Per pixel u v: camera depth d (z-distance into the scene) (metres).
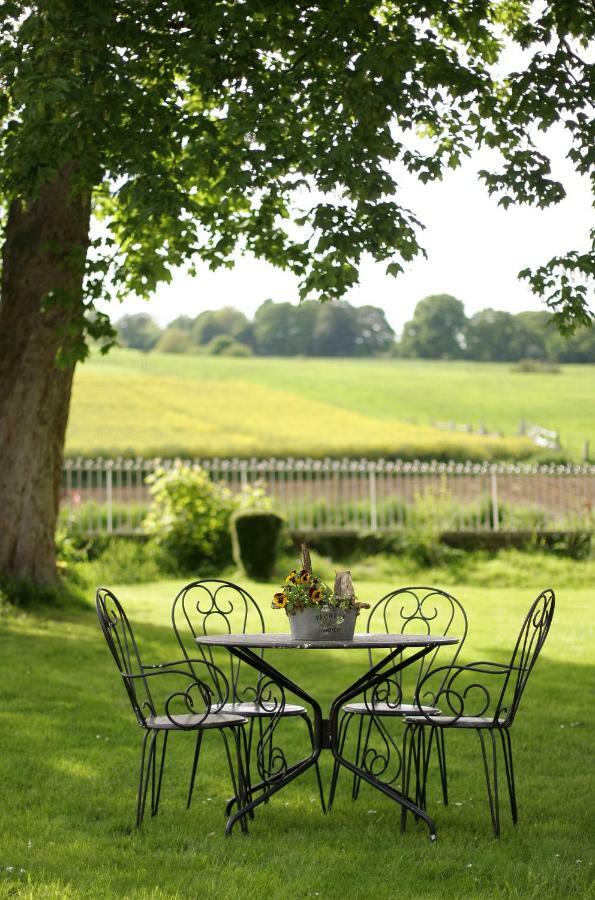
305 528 19.70
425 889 4.36
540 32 11.02
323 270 9.99
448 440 43.53
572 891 4.32
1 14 10.34
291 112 9.88
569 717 7.95
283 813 5.66
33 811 5.57
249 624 12.53
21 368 13.27
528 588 17.14
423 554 18.66
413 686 9.09
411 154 10.52
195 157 10.02
